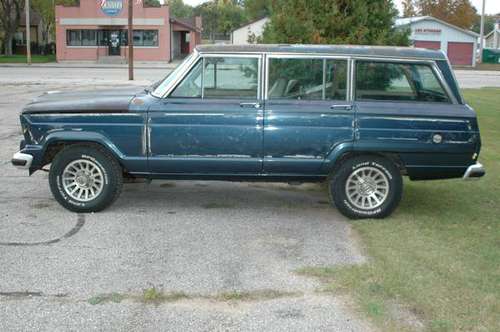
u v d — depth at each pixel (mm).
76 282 4949
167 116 6547
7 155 10312
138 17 48156
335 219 6910
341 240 6121
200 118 6547
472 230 6430
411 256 5574
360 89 6648
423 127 6562
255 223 6688
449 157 6656
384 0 10719
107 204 6883
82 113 6609
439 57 6664
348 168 6684
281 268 5301
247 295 4738
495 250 5762
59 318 4336
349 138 6559
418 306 4539
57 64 45062
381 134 6551
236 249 5793
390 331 4184
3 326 4215
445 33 55219
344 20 10508
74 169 6840
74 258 5480
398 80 6645
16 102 18188
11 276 5051
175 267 5297
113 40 48469
